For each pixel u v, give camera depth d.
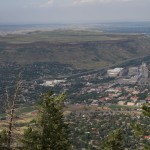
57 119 37.25
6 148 33.00
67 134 37.97
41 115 37.19
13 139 33.44
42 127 36.81
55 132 36.88
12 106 32.81
